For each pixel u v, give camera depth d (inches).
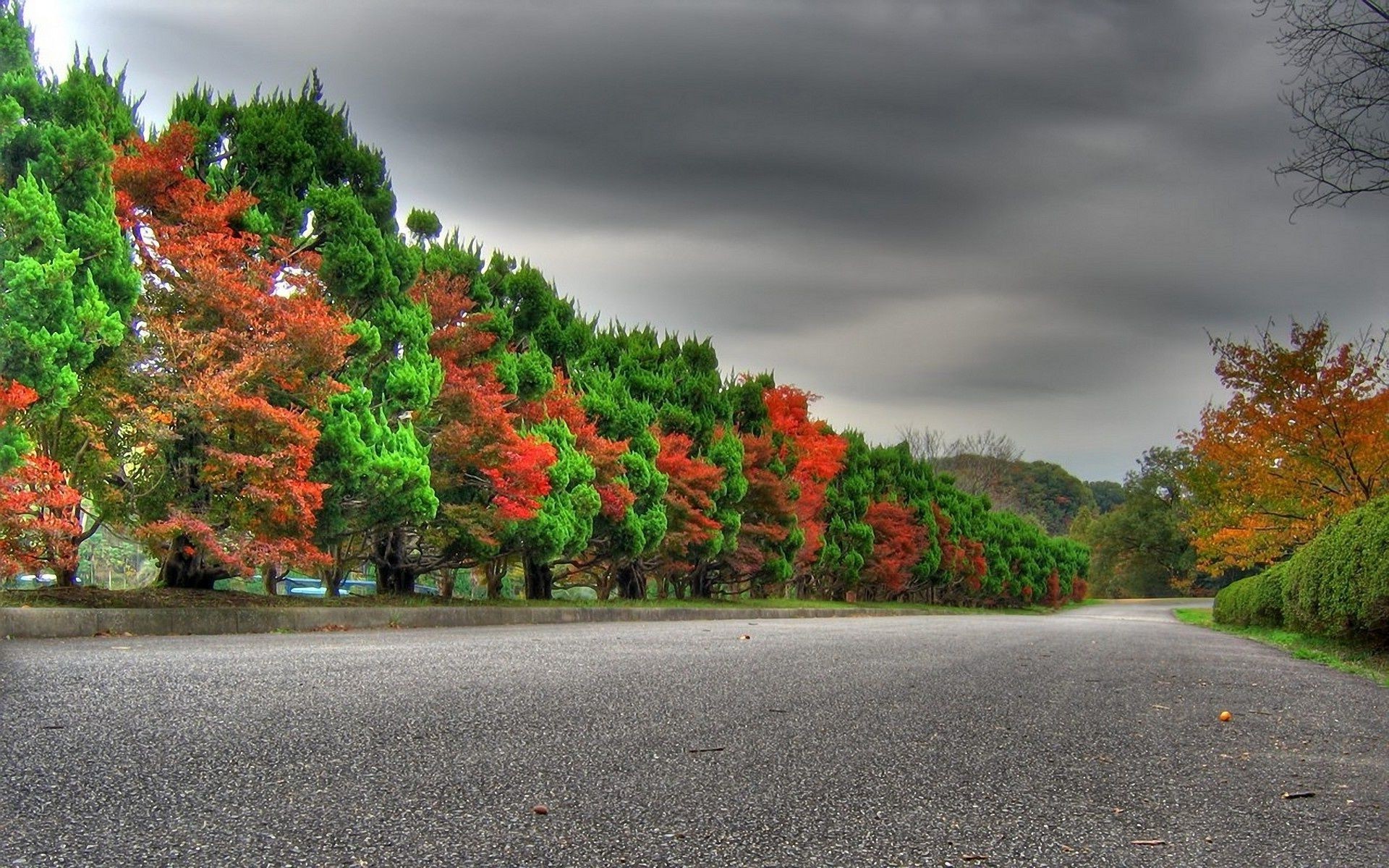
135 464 559.8
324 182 683.4
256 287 538.6
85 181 449.7
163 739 168.4
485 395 752.3
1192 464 1332.4
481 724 194.7
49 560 484.1
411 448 647.8
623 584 1178.0
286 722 189.2
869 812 136.4
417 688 244.4
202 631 479.8
